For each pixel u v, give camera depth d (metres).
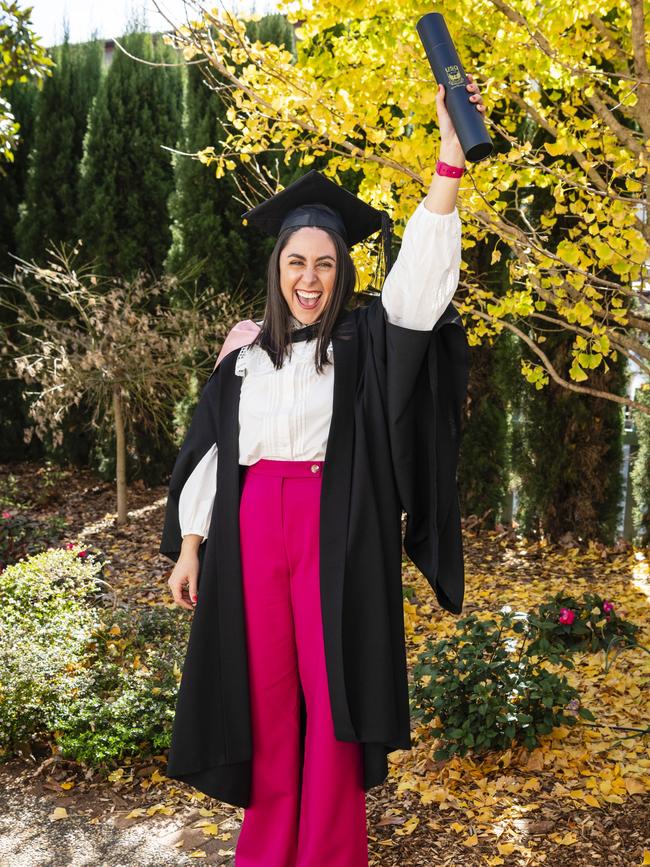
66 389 6.86
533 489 6.37
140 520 7.03
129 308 6.68
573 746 3.25
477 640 3.35
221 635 1.96
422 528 1.96
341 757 1.86
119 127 7.75
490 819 2.75
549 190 5.67
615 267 3.07
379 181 3.69
